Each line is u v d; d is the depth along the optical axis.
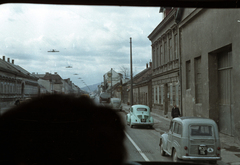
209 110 13.52
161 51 26.92
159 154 7.40
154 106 30.58
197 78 15.94
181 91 18.95
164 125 18.30
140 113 17.19
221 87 13.27
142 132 14.49
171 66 22.59
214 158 6.50
